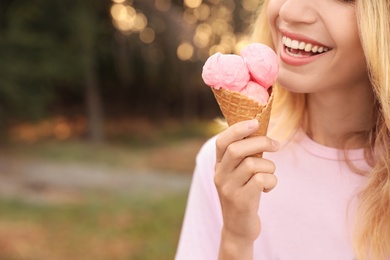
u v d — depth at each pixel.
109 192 11.59
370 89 1.51
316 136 1.61
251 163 1.30
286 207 1.58
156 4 21.16
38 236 8.21
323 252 1.54
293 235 1.56
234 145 1.30
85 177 13.10
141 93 24.59
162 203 10.30
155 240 8.11
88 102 20.08
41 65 17.02
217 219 1.71
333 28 1.33
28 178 12.68
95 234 8.37
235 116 1.33
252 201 1.34
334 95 1.51
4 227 8.49
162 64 23.00
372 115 1.53
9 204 9.99
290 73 1.40
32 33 16.89
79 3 18.20
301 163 1.60
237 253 1.41
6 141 17.17
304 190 1.57
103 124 22.72
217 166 1.37
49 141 18.38
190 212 1.75
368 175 1.52
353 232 1.50
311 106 1.59
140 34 21.58
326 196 1.55
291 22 1.36
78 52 18.52
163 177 13.69
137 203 10.30
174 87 24.69
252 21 1.91
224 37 22.69
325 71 1.38
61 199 10.76
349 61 1.38
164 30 21.28
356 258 1.50
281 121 1.65
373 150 1.55
